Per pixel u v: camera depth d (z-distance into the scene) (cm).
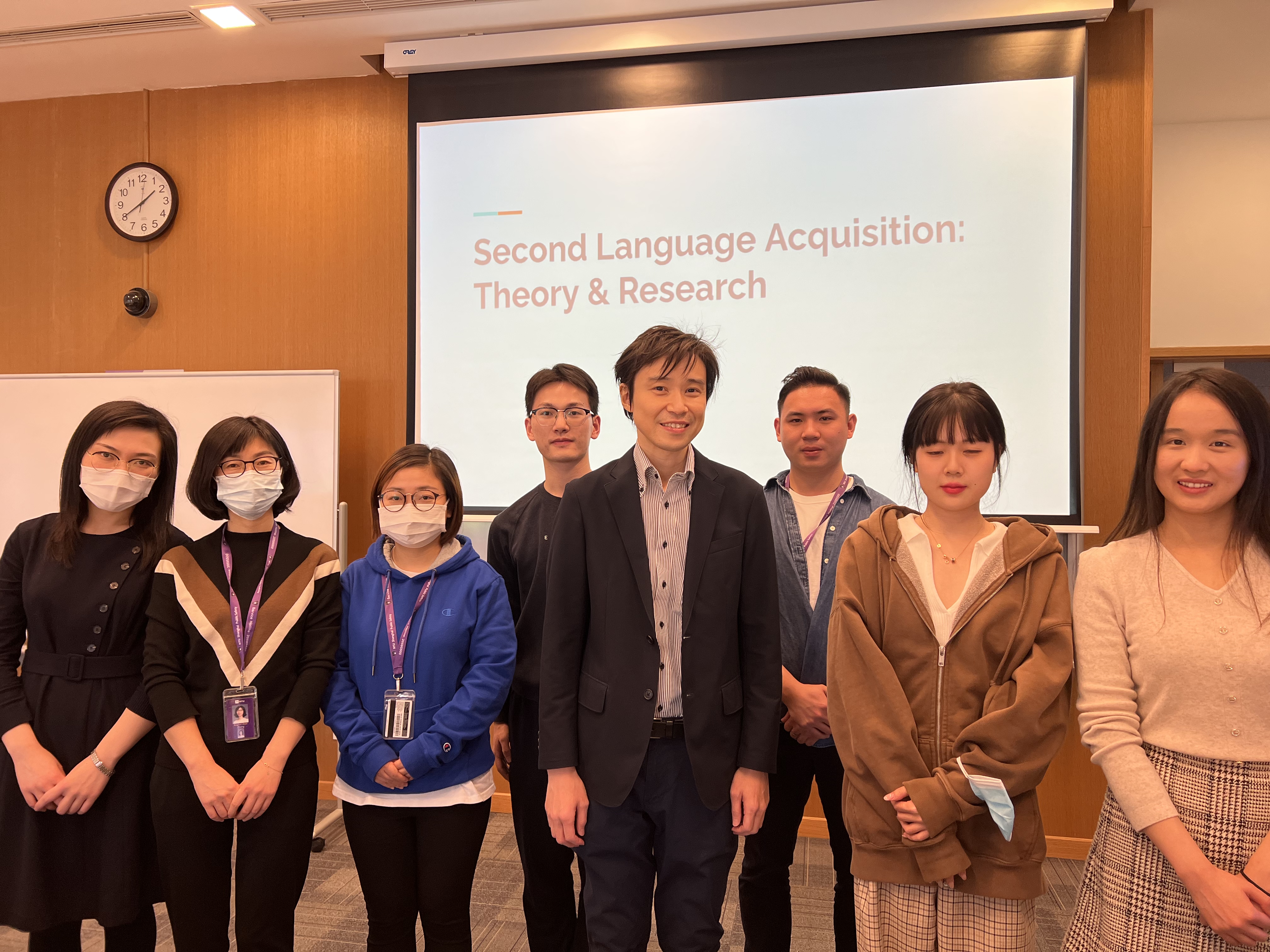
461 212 342
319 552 182
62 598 170
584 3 311
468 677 171
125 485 171
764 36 312
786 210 319
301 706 166
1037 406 301
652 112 328
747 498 155
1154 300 396
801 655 185
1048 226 300
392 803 164
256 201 368
